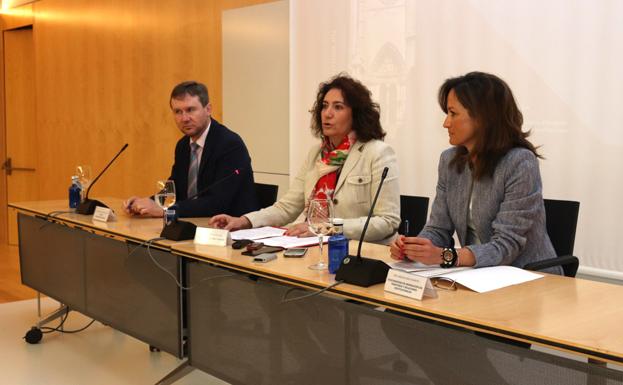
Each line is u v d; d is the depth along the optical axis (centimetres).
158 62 563
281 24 454
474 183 226
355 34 411
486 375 157
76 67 649
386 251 225
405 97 388
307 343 201
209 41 515
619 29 303
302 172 309
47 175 696
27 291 484
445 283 184
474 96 216
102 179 631
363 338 184
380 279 183
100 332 381
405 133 389
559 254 240
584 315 152
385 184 271
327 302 194
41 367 325
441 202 244
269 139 469
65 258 331
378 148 278
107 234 293
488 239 224
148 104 577
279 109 461
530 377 149
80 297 321
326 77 429
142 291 272
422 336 170
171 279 254
